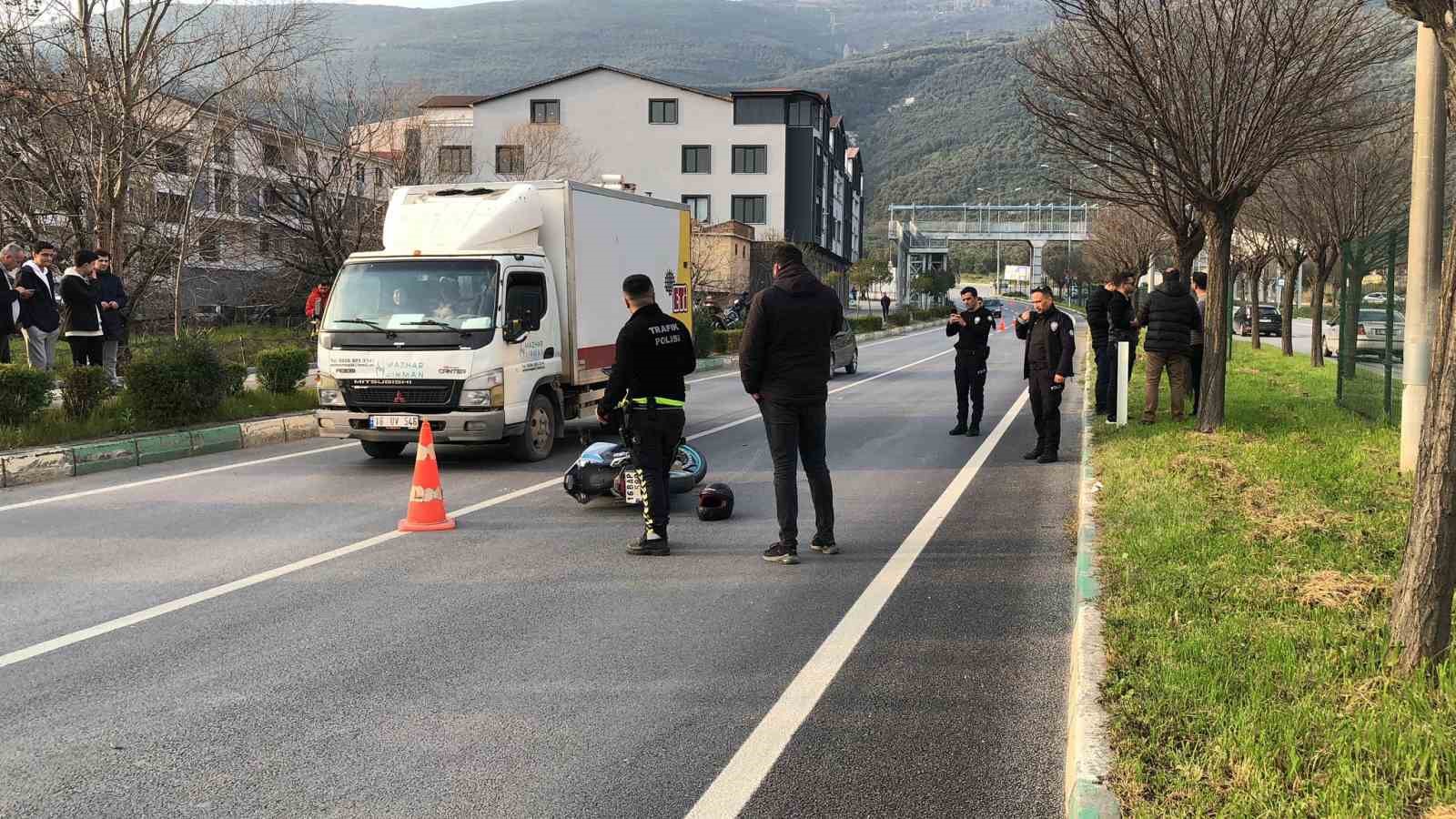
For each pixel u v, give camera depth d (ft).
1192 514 25.11
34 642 18.80
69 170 60.95
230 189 84.43
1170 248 116.67
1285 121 37.78
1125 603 18.19
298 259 98.78
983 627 19.39
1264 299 263.70
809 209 240.32
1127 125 39.11
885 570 23.66
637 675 17.03
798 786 13.12
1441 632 14.14
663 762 13.84
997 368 92.38
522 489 34.35
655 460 25.22
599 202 44.09
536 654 18.07
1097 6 37.11
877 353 118.62
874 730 14.80
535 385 39.91
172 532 27.78
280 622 19.95
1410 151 65.00
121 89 57.57
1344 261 53.06
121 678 17.01
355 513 30.42
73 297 46.98
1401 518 24.06
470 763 13.82
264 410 49.78
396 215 40.78
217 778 13.43
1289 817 10.62
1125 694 13.89
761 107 232.53
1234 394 56.39
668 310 50.72
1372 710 12.94
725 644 18.53
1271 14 37.22
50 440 39.22
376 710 15.66
